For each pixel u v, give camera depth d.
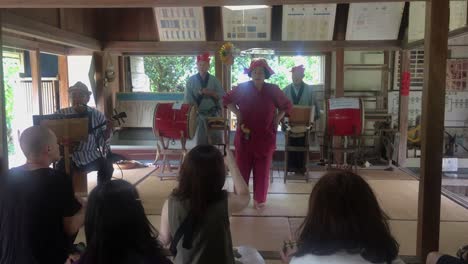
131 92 7.43
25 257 1.77
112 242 1.22
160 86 7.95
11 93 6.55
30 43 5.93
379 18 6.34
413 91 7.07
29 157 1.97
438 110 3.00
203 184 1.63
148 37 6.78
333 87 7.13
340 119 5.48
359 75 7.13
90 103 7.42
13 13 4.34
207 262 1.62
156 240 1.33
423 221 3.09
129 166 6.33
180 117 5.41
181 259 1.65
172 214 1.66
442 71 2.97
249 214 4.15
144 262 1.24
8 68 6.51
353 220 1.22
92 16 6.52
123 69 7.52
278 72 7.46
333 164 6.53
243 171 4.30
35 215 1.79
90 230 1.27
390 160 6.67
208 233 1.63
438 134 3.02
